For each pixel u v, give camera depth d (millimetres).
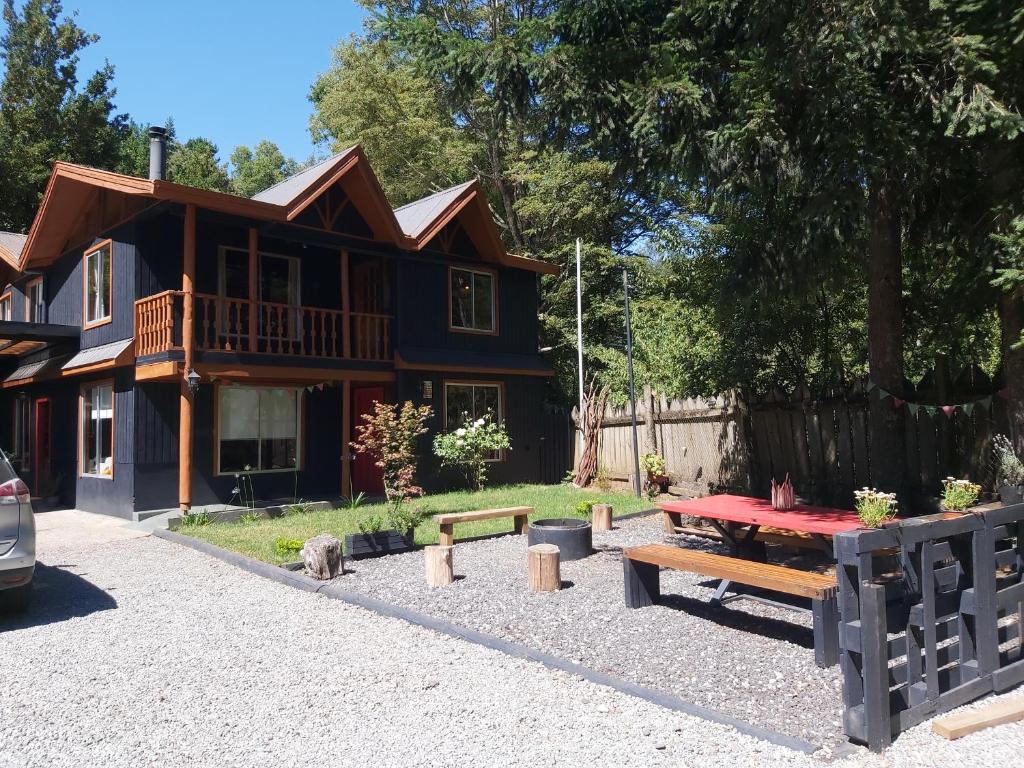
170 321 11539
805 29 6332
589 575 7590
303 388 14273
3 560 6320
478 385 16266
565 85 7566
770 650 5211
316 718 4254
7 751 3893
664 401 13531
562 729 4047
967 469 8969
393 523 9203
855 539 3744
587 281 24266
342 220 14164
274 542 9227
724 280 9633
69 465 14242
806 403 10945
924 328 11836
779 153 7289
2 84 28188
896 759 3615
